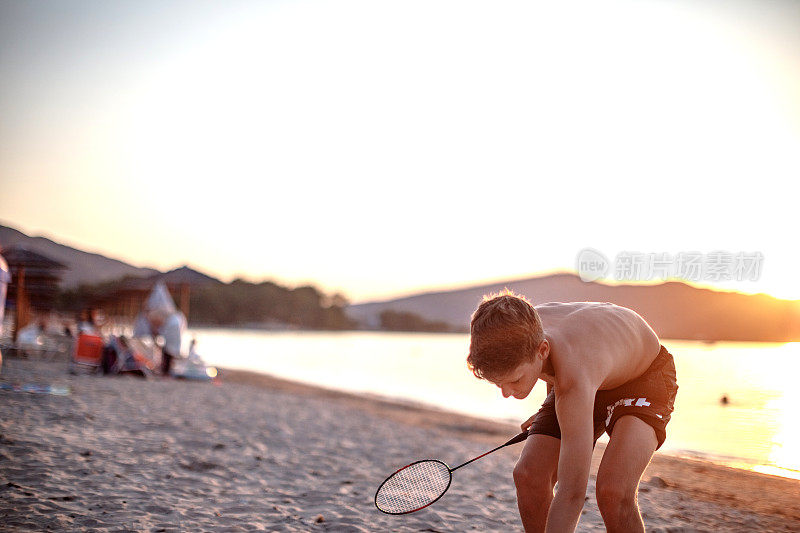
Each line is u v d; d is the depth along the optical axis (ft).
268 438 27.96
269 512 15.21
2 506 13.60
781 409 44.39
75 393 36.91
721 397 52.54
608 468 8.79
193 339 62.64
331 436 31.83
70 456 18.94
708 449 28.60
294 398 54.29
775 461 25.44
